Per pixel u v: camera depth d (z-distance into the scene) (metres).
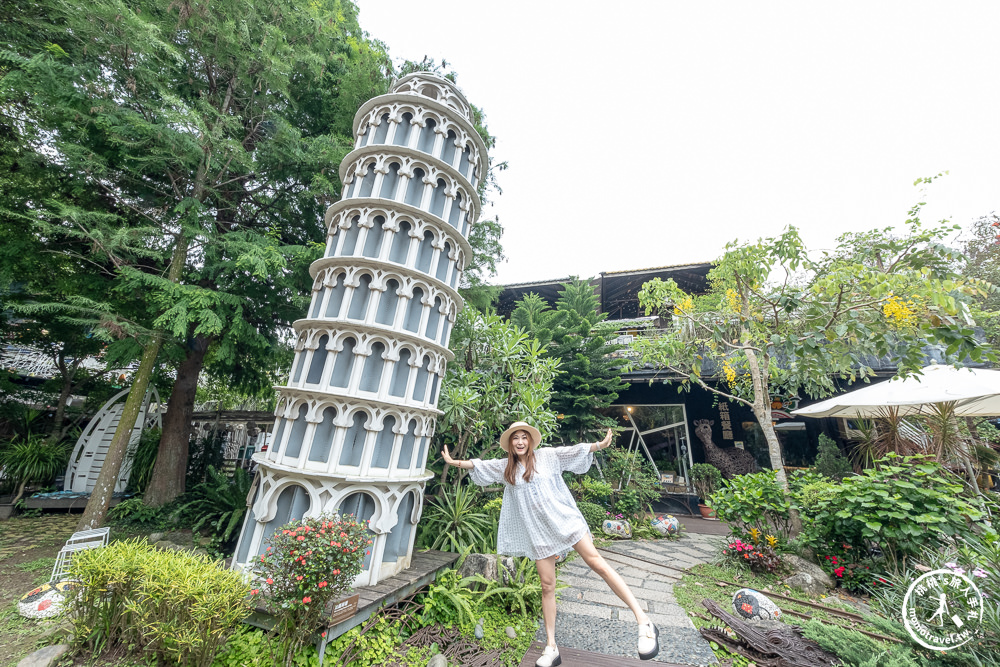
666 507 9.42
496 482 2.82
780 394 9.47
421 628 3.35
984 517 3.98
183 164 5.86
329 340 3.82
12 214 4.86
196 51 6.32
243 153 6.11
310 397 3.69
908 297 4.66
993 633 2.49
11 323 7.86
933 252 5.49
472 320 6.32
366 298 4.04
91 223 5.36
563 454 2.78
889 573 4.11
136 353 5.89
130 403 5.57
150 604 2.60
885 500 4.28
